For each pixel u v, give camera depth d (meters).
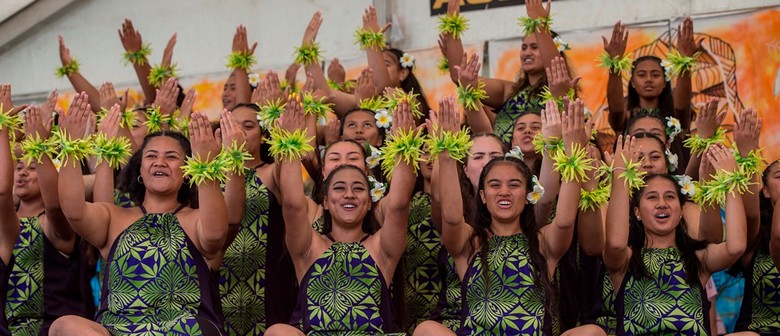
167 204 5.89
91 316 6.40
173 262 5.71
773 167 6.28
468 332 5.75
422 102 7.82
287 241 5.90
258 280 6.36
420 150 5.82
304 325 5.84
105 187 6.07
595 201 5.84
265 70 9.44
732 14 8.18
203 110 9.56
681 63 7.31
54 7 9.95
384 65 7.64
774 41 8.05
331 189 6.00
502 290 5.75
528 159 6.63
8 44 10.04
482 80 7.46
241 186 5.87
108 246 5.79
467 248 5.88
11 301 6.14
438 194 6.07
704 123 6.67
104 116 6.56
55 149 5.92
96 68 9.95
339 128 7.19
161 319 5.62
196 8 9.67
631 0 8.46
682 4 8.35
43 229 6.25
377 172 6.65
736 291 7.18
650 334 5.84
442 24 7.49
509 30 8.76
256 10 9.50
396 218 5.78
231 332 6.31
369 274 5.87
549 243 5.83
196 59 9.66
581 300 6.10
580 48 8.52
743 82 8.10
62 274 6.27
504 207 5.82
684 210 6.52
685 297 5.88
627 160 5.81
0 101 6.00
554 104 5.93
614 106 7.44
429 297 6.37
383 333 5.79
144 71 8.34
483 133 6.39
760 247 6.22
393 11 9.10
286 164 5.81
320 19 7.72
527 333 5.65
